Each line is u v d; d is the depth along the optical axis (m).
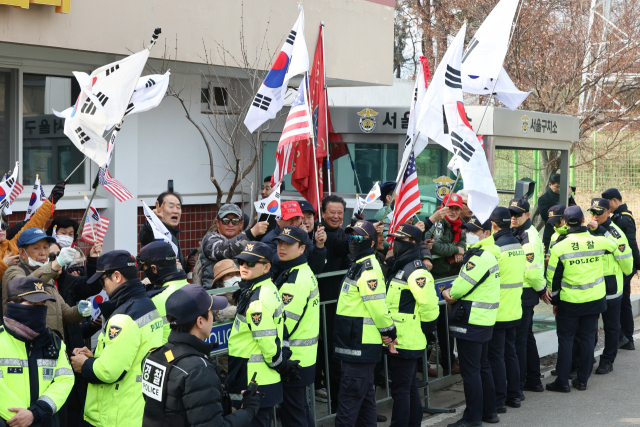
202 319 3.33
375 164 8.95
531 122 8.70
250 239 5.73
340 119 8.96
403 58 25.95
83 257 5.79
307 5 9.20
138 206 8.57
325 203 6.41
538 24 16.45
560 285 7.46
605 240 7.56
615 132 17.73
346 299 5.38
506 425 6.43
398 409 5.74
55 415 3.96
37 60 7.59
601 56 16.30
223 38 8.23
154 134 8.70
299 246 5.02
